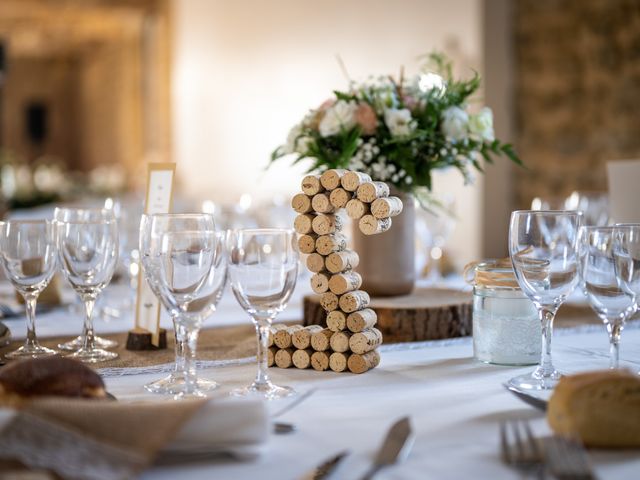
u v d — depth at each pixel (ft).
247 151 24.88
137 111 33.40
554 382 3.49
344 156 4.94
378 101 5.14
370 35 18.72
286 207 8.51
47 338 4.96
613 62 14.79
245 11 24.45
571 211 3.52
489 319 3.99
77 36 34.71
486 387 3.49
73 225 4.29
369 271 5.09
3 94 43.78
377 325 4.71
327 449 2.62
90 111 42.19
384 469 2.43
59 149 45.16
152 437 2.35
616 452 2.58
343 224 4.05
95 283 4.37
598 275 3.48
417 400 3.26
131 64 33.86
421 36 16.98
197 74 28.07
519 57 15.92
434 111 5.17
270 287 3.34
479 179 15.58
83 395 2.81
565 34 15.40
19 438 2.30
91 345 4.44
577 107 15.34
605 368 3.83
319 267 3.91
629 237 3.43
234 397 3.32
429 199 5.55
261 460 2.51
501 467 2.44
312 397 3.34
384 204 3.86
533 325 3.93
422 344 4.54
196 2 27.91
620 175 5.88
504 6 15.84
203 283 3.30
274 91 23.20
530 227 3.51
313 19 20.98
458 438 2.73
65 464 2.22
